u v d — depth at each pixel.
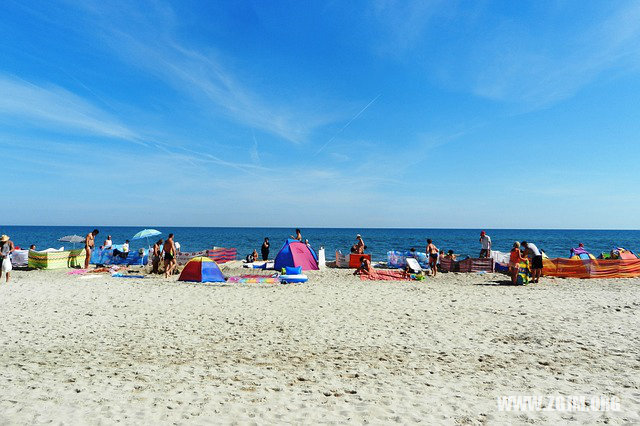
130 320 9.13
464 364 6.41
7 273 14.47
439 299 11.82
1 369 5.93
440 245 62.00
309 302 11.29
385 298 11.94
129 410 4.61
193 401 4.92
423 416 4.57
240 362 6.45
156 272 17.53
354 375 5.92
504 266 18.20
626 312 10.10
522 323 9.01
